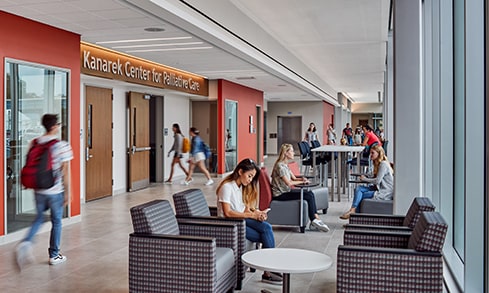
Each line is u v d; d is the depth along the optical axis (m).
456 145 4.31
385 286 3.13
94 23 6.77
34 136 6.73
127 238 6.57
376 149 7.17
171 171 13.23
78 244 6.23
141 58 10.24
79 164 7.66
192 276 3.59
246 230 4.74
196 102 15.30
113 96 10.85
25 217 6.57
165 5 5.83
